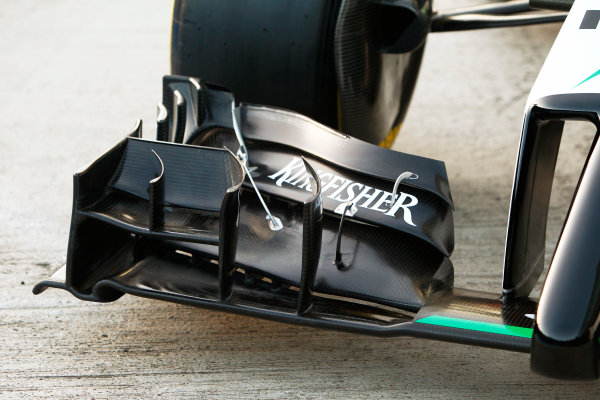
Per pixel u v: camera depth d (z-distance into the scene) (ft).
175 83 10.28
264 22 10.46
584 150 12.83
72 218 9.30
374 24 10.61
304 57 10.44
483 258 10.91
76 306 10.29
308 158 9.93
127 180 9.43
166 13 20.43
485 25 11.19
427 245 9.59
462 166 12.30
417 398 9.48
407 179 9.66
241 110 10.12
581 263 8.66
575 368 8.59
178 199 9.27
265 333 10.01
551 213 11.48
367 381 9.61
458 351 9.86
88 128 13.48
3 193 11.74
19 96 14.92
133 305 10.29
